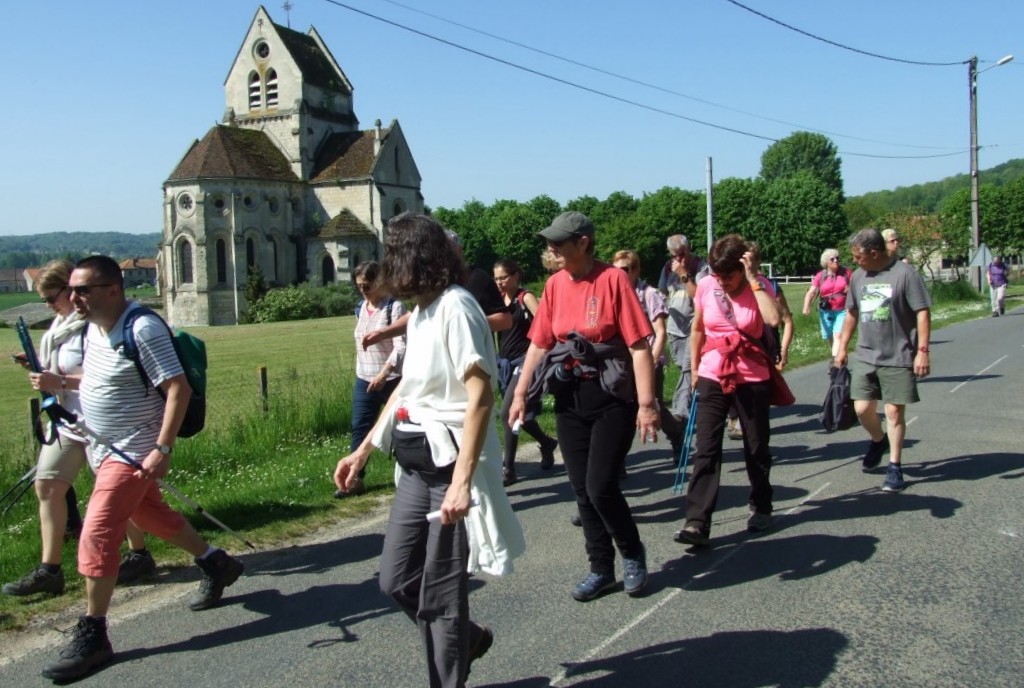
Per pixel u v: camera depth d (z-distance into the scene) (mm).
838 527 6090
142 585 5562
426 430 3500
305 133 67938
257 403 11227
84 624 4340
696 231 94000
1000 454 8086
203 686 4105
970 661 4016
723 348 5766
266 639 4633
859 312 7121
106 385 4547
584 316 4859
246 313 61000
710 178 20344
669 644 4336
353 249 65750
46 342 5727
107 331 4602
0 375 26609
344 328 44156
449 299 3508
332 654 4414
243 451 9586
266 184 64562
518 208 99750
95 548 4359
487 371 3451
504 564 3564
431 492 3570
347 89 73250
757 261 5867
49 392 5398
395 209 68688
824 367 15656
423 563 3615
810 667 4020
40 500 5266
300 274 67250
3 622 4969
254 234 63750
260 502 7320
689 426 7117
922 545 5621
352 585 5410
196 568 5859
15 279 154500
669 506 6879
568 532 6293
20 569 5668
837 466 7938
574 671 4098
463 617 3537
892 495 6848
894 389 6910
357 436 7777
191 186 62094
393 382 7594
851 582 5039
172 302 63156
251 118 69125
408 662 4289
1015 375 13438
